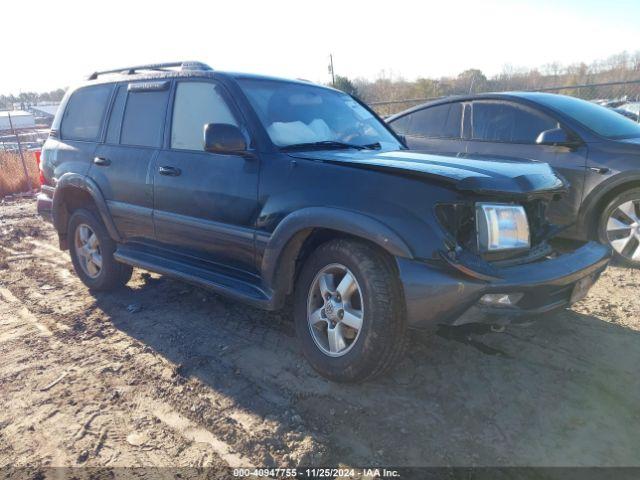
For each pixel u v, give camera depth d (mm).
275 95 3748
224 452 2486
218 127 3127
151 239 4066
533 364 3174
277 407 2820
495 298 2531
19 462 2445
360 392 2922
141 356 3451
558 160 5137
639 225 4801
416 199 2629
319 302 3104
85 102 4750
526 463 2352
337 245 2896
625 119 5527
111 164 4246
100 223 4508
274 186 3133
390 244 2592
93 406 2887
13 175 12508
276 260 3096
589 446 2449
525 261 2787
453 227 2623
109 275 4516
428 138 6211
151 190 3904
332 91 4359
